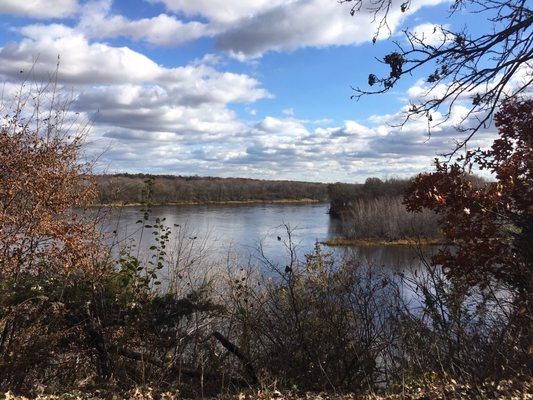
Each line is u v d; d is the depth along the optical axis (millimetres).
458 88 5219
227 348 6938
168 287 8008
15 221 7043
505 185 7145
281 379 6539
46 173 7668
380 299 7262
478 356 5953
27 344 5961
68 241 7250
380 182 62156
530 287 6543
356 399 5582
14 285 6191
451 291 7102
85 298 6789
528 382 5266
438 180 7617
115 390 5910
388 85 4934
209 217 44656
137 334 6848
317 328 7078
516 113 7707
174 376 6668
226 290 8031
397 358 6684
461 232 7383
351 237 33938
